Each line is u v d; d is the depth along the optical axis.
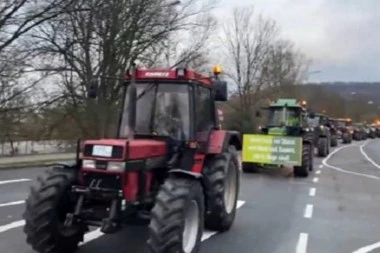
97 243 7.28
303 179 17.06
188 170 7.35
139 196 6.22
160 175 6.85
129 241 7.42
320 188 14.71
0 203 10.57
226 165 8.27
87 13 25.12
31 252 6.79
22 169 17.56
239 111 45.09
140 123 7.40
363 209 11.23
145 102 7.52
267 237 8.12
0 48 21.16
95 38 26.45
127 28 27.02
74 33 25.48
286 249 7.42
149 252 5.86
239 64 53.72
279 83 56.72
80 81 26.31
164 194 5.95
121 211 6.00
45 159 20.58
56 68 25.28
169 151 7.17
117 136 7.49
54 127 26.58
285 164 17.78
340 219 9.92
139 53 28.05
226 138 8.55
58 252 6.45
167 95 7.52
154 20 28.16
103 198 6.03
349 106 87.25
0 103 23.14
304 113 21.28
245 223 9.18
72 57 25.66
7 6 20.38
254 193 13.18
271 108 21.14
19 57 22.70
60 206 6.23
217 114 8.83
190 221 6.27
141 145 6.32
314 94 67.31
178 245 5.75
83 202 6.22
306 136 19.91
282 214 10.23
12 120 24.20
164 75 7.57
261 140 18.16
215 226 8.30
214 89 8.44
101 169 5.96
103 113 25.50
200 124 7.88
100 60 26.62
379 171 21.23
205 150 8.05
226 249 7.28
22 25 21.28
